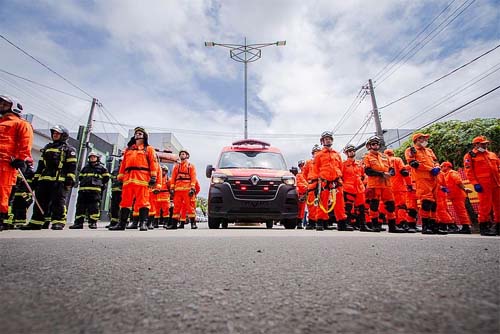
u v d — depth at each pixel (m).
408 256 1.53
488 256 1.51
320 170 6.04
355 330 0.53
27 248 1.76
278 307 0.68
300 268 1.20
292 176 5.95
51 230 4.88
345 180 7.42
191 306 0.69
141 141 5.46
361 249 1.85
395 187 6.66
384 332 0.51
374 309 0.65
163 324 0.57
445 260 1.38
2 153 4.04
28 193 6.21
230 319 0.60
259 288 0.87
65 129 5.61
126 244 2.05
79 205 7.02
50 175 5.35
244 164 6.66
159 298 0.75
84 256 1.47
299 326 0.56
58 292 0.79
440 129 10.25
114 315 0.61
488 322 0.55
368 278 1.00
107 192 23.91
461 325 0.53
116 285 0.89
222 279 1.00
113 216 7.45
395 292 0.80
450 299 0.71
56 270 1.10
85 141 19.14
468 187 8.52
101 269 1.14
